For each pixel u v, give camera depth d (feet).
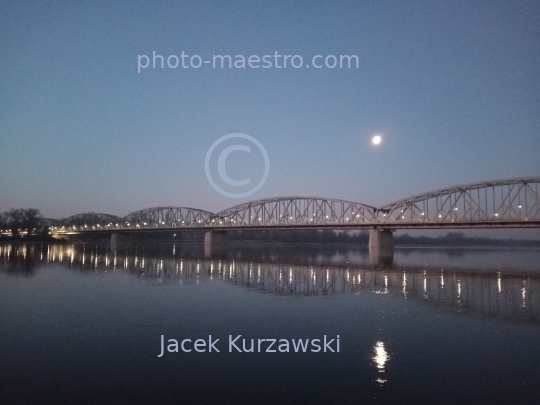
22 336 90.27
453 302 134.62
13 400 59.52
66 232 629.51
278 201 489.26
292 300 135.13
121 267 247.70
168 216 600.39
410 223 375.04
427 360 75.56
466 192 355.77
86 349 81.51
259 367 71.92
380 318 109.50
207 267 250.98
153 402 59.06
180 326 99.19
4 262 276.62
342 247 639.76
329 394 61.72
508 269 250.57
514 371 70.38
